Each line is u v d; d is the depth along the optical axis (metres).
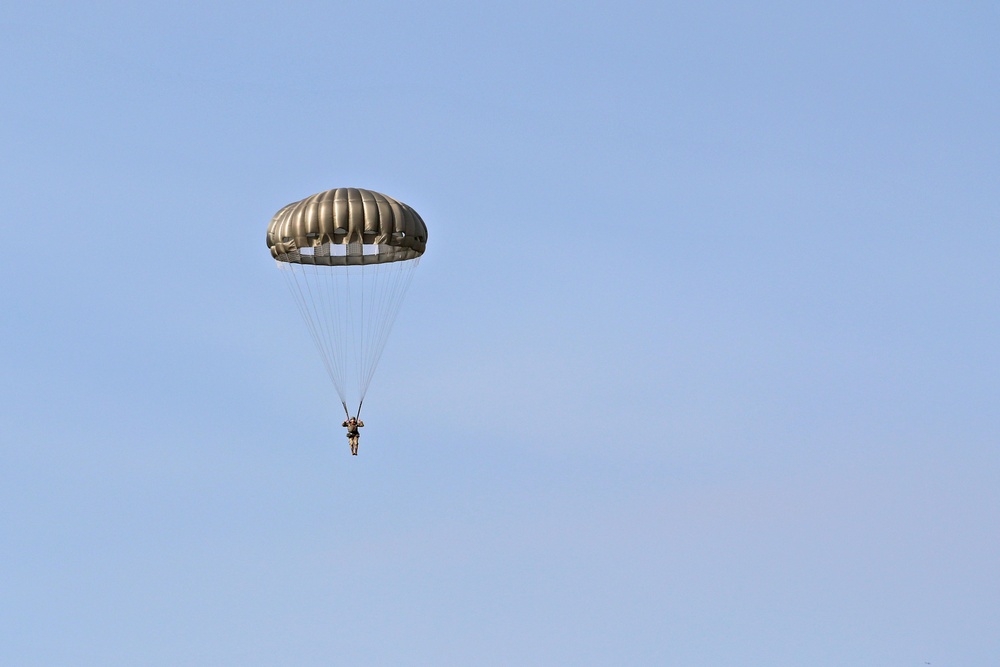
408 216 187.62
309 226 183.88
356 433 192.88
